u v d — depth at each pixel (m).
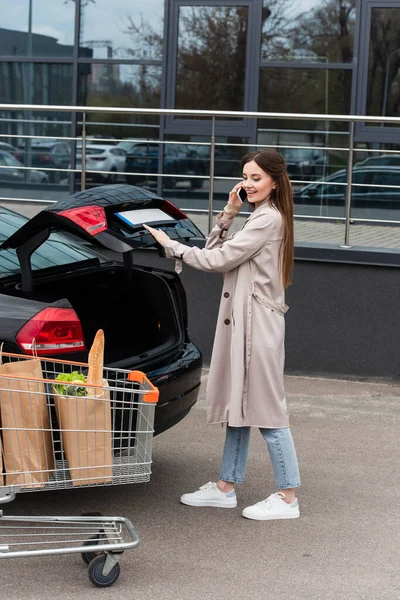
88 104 11.38
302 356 7.82
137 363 4.80
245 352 4.65
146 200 4.73
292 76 10.88
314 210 8.45
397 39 10.58
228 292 4.74
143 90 11.26
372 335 7.66
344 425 6.50
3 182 10.03
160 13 11.13
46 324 4.40
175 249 4.59
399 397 7.26
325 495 5.12
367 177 8.17
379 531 4.62
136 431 4.09
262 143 10.66
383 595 3.89
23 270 4.76
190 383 5.08
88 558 4.07
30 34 11.43
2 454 3.94
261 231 4.61
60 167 10.33
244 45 10.96
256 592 3.90
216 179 8.99
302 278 7.71
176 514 4.80
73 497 5.03
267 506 4.75
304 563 4.21
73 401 3.94
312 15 10.76
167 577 4.04
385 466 5.64
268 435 4.75
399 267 7.49
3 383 3.90
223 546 4.40
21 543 3.94
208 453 5.86
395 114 10.67
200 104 11.14
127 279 5.30
